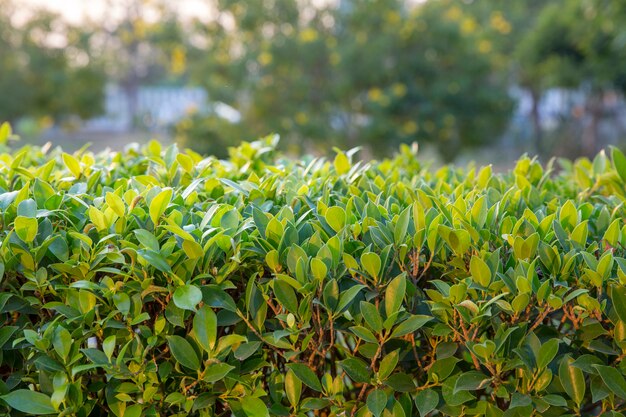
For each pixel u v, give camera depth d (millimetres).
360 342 1776
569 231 1930
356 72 12000
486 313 1570
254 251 1688
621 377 1632
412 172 2904
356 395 2006
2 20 18094
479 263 1614
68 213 1865
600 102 15547
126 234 1791
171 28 13805
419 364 1746
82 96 18906
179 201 1971
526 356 1627
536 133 16828
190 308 1519
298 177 2557
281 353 1716
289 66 12445
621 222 2072
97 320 1655
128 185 2189
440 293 1726
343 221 1834
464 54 12852
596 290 1704
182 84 21516
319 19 12672
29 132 19375
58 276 1690
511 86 17297
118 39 26188
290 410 1758
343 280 1722
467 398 1693
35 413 1582
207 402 1689
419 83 12719
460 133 13266
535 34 13672
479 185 2516
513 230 1822
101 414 1812
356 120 12828
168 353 1750
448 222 1867
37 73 18438
